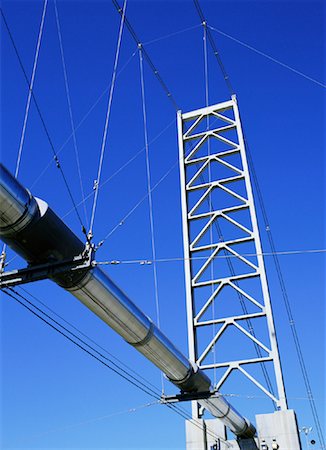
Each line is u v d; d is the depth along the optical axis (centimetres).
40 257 1592
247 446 3684
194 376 2578
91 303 1828
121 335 2108
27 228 1516
